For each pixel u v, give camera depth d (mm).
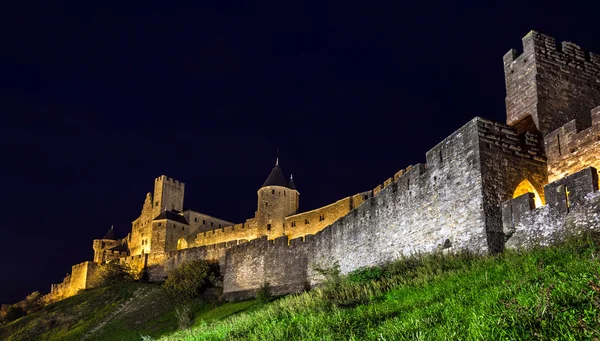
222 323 30812
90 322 61750
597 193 21453
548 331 12422
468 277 21344
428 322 15703
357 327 17859
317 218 75625
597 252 18562
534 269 18281
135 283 76750
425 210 31953
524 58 31938
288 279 50250
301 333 18938
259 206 86375
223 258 71750
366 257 38719
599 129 25750
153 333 53344
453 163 29703
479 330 13250
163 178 103125
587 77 32094
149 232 99062
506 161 28125
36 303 88938
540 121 29891
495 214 26750
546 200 23891
